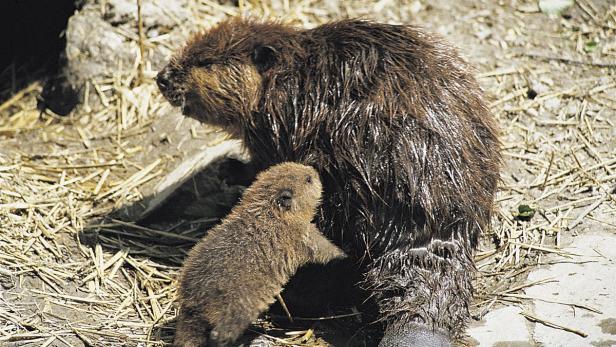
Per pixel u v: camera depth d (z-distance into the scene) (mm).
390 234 8664
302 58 9578
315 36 9742
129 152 11695
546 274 9344
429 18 13648
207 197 10461
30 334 8602
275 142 9625
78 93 12547
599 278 9188
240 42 9883
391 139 8703
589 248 9641
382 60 9188
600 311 8766
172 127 11922
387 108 8828
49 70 13469
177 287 8805
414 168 8602
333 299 9234
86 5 13000
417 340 7973
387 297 8516
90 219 10469
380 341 8383
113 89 12500
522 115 11805
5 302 8969
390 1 14039
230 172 10453
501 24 13484
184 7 13352
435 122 8758
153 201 10664
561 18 13586
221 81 9859
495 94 12148
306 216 8781
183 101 10156
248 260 8406
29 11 13688
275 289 8570
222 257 8375
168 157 11570
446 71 9180
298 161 9344
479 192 8828
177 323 8375
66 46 12727
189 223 10484
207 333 8148
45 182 11070
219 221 10453
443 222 8609
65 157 11633
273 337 8781
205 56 9930
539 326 8672
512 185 10719
